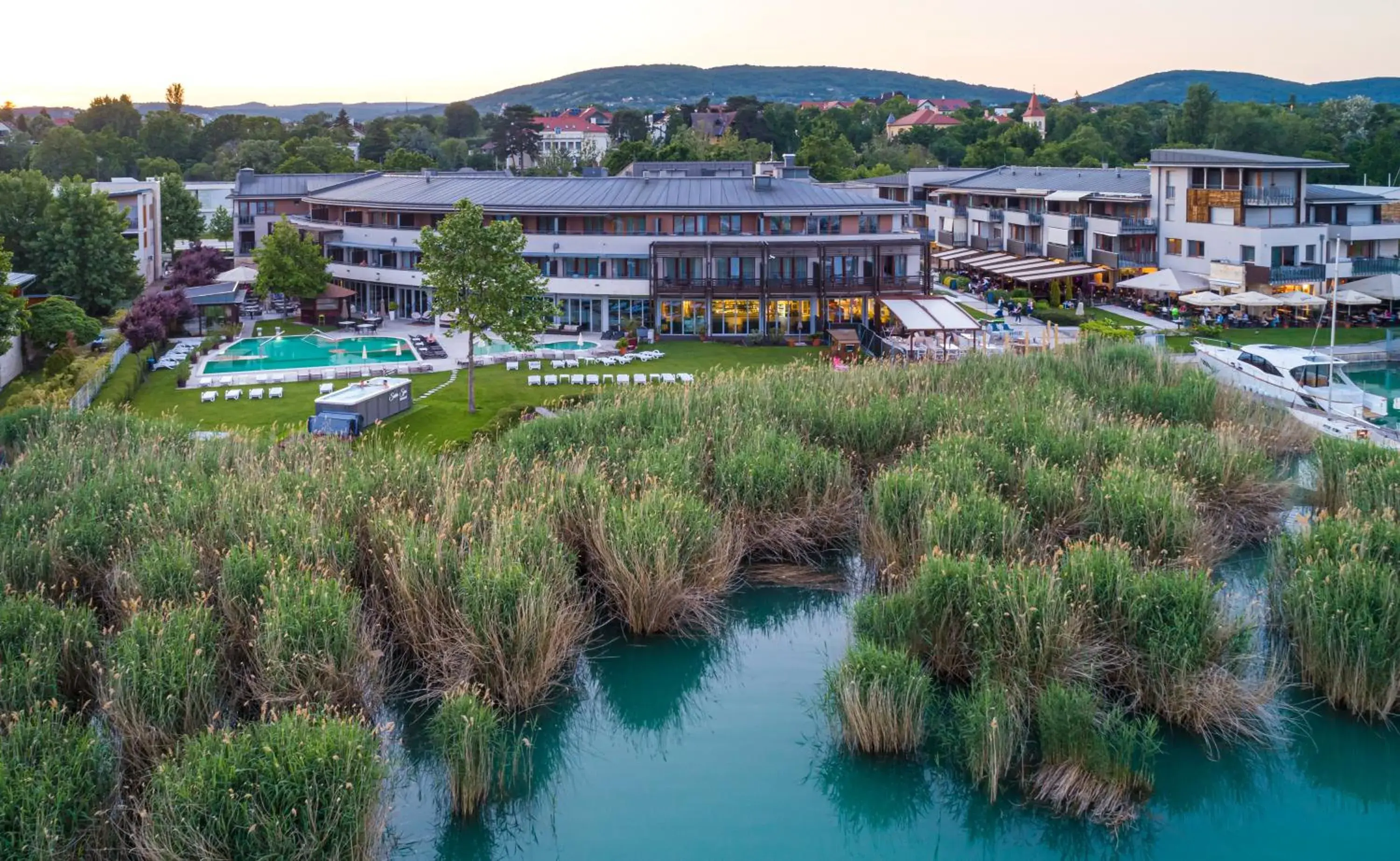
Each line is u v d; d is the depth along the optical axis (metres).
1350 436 44.09
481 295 58.56
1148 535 30.70
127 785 21.66
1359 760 24.38
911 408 41.88
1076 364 50.12
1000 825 22.39
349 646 24.55
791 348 78.06
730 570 32.41
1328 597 26.00
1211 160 87.81
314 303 90.94
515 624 26.05
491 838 22.38
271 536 28.45
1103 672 25.25
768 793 23.73
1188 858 21.64
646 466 34.97
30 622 24.50
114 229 92.50
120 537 29.83
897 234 86.00
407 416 57.03
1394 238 90.12
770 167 113.75
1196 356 65.69
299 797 19.20
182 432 42.00
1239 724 24.31
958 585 26.27
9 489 32.97
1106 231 96.00
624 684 28.42
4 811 18.66
